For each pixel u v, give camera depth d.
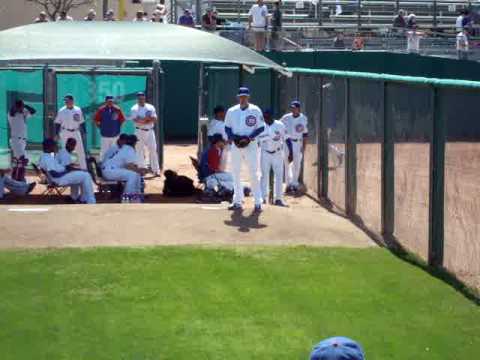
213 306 27.06
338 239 35.59
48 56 45.28
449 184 29.88
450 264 30.03
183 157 72.00
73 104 56.50
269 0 101.81
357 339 24.41
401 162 34.12
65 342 24.17
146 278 29.66
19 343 24.06
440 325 25.53
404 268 31.31
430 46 88.31
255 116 39.25
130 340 24.34
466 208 28.47
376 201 37.00
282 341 24.31
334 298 27.88
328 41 87.69
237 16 97.75
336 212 42.66
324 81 47.31
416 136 32.56
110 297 27.78
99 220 37.16
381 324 25.62
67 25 50.91
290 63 84.12
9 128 58.38
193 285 29.02
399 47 87.94
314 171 50.44
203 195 50.06
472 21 100.12
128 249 33.06
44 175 51.44
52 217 37.56
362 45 87.00
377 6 105.00
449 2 105.75
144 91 60.41
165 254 32.47
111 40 48.00
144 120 59.16
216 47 48.94
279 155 46.12
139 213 38.59
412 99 32.81
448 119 29.73
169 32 50.25
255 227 36.62
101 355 23.31
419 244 32.56
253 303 27.39
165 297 27.86
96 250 32.88
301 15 101.44
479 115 27.19
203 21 85.88
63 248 33.16
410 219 33.38
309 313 26.55
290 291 28.55
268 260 32.03
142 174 51.34
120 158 49.62
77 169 49.53
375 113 37.16
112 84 60.06
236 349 23.72
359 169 39.34
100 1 109.25
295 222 37.56
